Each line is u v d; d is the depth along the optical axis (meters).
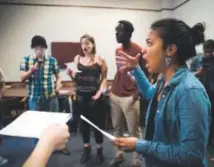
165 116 1.09
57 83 3.29
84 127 3.21
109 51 6.10
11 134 1.11
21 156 3.24
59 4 5.84
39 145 0.85
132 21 6.13
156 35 1.13
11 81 5.82
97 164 3.18
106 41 6.07
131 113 2.86
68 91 4.46
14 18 5.76
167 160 1.03
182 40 1.10
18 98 4.44
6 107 4.23
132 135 2.89
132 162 3.19
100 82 3.15
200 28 1.28
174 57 1.13
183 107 1.02
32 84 3.09
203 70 3.53
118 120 3.00
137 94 2.77
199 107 0.99
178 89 1.06
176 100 1.06
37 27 5.84
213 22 4.31
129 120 2.88
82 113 3.12
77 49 5.89
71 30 5.95
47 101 3.16
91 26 6.00
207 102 1.04
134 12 6.12
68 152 3.52
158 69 1.17
